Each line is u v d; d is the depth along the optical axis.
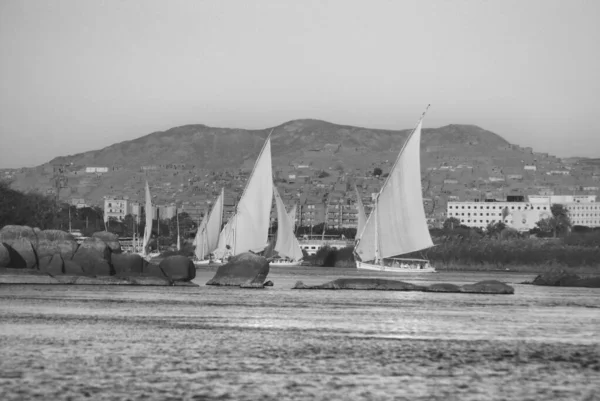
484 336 147.75
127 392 96.69
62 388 98.12
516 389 102.50
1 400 92.75
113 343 129.12
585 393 100.94
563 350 132.12
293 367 112.75
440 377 108.44
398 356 123.31
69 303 187.25
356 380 105.38
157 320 160.25
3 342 127.56
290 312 181.12
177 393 96.62
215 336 140.12
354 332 149.75
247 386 100.75
